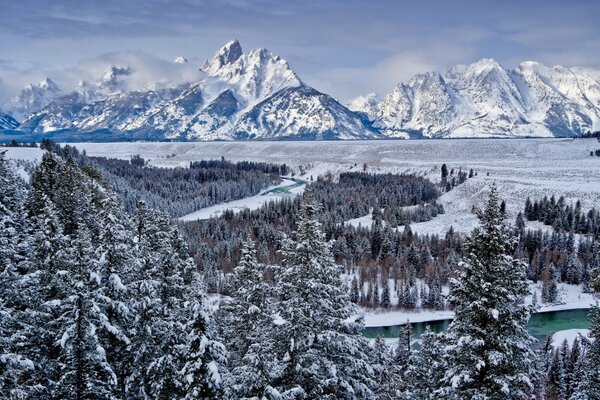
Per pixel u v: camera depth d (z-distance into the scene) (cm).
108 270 2805
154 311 2850
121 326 2861
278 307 2491
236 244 14462
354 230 15525
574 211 16550
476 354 2167
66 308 2639
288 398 2181
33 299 2805
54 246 2930
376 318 11100
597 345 2659
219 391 2228
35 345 2758
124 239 2938
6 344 2375
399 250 14212
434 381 3409
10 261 2742
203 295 2281
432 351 3672
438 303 11612
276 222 17512
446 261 13188
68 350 2528
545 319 10869
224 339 3170
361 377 2584
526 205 17838
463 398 2141
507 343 2116
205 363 2208
